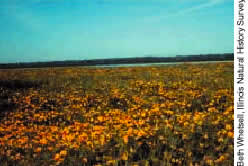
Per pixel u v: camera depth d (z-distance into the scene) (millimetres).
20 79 17781
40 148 6527
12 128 8758
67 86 15172
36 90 14406
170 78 15469
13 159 6348
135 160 5945
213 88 12109
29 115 10578
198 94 10914
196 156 5926
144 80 15289
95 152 6270
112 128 7609
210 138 6562
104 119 8641
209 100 10195
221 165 5453
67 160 6109
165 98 10992
